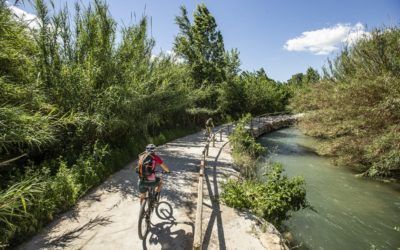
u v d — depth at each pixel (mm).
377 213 8930
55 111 8875
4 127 5914
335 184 11789
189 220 6574
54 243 5379
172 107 17891
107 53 10953
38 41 9109
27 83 7805
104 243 5418
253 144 17281
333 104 15281
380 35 13852
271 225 6637
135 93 11422
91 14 10969
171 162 12602
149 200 5910
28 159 7723
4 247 4887
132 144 13469
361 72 14195
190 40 33062
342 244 7059
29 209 5836
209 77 31672
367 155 12352
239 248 5523
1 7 6586
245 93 38750
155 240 5574
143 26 12766
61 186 6977
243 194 7871
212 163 12773
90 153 9789
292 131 32750
